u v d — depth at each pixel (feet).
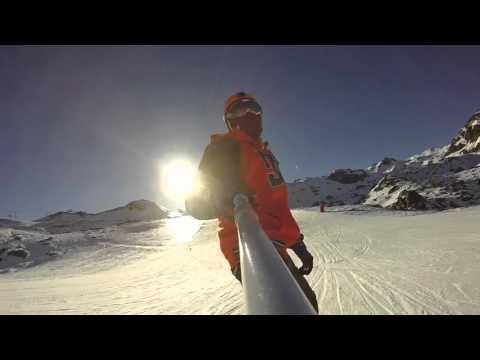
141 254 148.15
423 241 43.70
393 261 30.83
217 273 47.01
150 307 22.17
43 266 149.38
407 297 16.52
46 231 354.74
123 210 457.68
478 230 47.85
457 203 239.30
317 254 45.47
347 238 64.59
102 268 125.59
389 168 607.37
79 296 35.04
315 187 499.51
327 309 15.17
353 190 472.03
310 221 132.26
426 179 346.54
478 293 15.94
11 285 73.20
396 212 194.70
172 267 73.72
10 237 194.39
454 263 25.09
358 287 20.33
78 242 192.34
